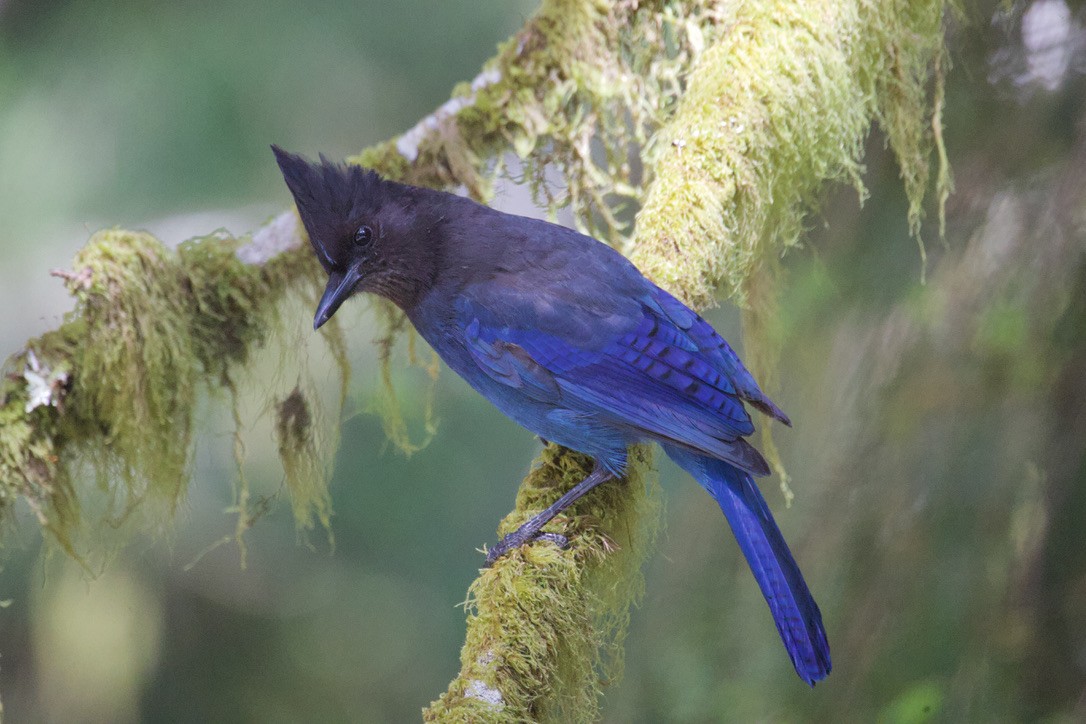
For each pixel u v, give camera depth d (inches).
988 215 426.6
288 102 559.2
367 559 594.9
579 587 308.0
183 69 547.8
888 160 450.3
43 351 386.9
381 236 361.1
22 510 524.1
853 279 446.6
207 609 574.9
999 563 403.2
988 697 395.2
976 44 442.9
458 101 434.6
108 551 412.5
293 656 581.9
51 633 539.2
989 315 415.5
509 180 446.9
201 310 408.5
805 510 437.1
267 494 553.6
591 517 330.0
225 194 550.6
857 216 450.6
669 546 462.9
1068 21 432.5
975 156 437.4
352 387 564.4
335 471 594.6
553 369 347.3
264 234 419.5
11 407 384.2
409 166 432.8
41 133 540.1
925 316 424.8
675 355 340.8
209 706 567.5
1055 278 410.9
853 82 399.5
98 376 389.7
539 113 432.1
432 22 584.1
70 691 540.7
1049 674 394.3
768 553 327.6
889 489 418.3
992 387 413.4
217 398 419.2
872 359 431.5
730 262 383.6
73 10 548.1
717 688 434.9
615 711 446.9
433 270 362.9
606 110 436.1
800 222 414.0
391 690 582.6
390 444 595.5
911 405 420.2
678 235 375.6
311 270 422.0
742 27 394.6
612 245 445.1
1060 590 397.1
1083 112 414.0
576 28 428.1
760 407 348.2
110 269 391.5
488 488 601.9
